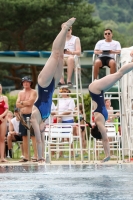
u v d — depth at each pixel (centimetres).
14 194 1498
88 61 7462
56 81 2342
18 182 1811
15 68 11025
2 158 3152
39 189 1606
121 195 1448
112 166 2572
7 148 3728
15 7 9600
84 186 1670
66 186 1678
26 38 10450
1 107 3197
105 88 2725
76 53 3203
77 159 3466
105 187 1638
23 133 3162
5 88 13725
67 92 3416
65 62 3212
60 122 3422
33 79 10400
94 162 3072
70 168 2458
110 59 3212
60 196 1444
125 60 3619
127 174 2086
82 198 1400
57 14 10012
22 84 3216
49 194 1488
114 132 3189
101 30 10388
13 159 3556
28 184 1747
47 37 10175
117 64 3250
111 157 3278
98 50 3306
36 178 1947
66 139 4100
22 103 3164
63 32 2270
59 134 3145
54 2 9744
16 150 4266
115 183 1744
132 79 3303
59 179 1898
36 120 2322
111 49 3294
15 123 3644
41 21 10219
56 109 3428
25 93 3203
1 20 9894
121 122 3228
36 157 3130
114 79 2691
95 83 2722
